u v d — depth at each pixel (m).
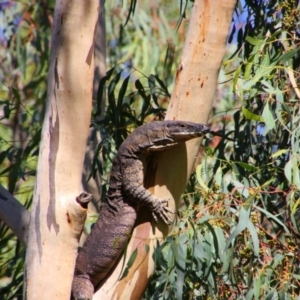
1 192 11.82
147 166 9.83
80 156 9.88
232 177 10.35
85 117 9.91
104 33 15.45
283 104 10.41
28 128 17.58
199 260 9.85
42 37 18.45
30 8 18.58
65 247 9.68
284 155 11.44
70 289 9.75
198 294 10.62
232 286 10.25
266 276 9.66
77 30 9.96
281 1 12.18
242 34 12.49
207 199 9.87
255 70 11.41
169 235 9.59
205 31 9.70
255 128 11.88
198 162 13.14
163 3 19.05
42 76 18.38
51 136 9.86
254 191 9.90
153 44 18.41
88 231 13.91
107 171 15.18
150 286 11.20
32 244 9.72
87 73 9.95
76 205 9.62
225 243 9.65
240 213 9.47
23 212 11.70
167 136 9.50
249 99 10.98
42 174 9.82
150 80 12.95
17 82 18.72
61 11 10.02
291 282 10.03
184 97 9.71
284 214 10.86
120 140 12.73
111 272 10.02
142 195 9.65
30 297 9.63
